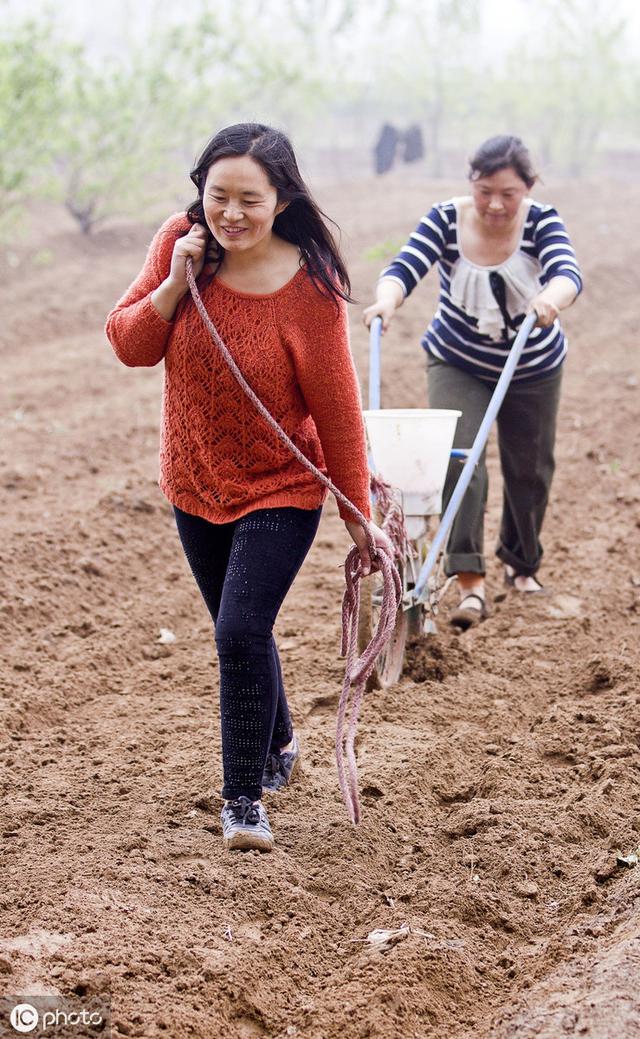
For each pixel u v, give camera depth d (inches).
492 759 225.0
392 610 183.5
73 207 900.0
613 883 184.2
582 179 1448.1
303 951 167.5
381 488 241.1
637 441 471.2
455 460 278.8
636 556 350.6
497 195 259.8
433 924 173.0
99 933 163.9
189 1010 149.8
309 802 206.5
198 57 957.8
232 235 166.6
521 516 302.7
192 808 203.2
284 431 178.5
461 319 278.8
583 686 261.6
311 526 185.2
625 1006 141.3
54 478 400.5
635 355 623.2
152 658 279.3
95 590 310.2
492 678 263.1
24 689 250.8
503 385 257.4
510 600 312.5
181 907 173.9
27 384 526.6
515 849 192.7
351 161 1704.0
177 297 172.2
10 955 156.3
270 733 188.5
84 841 190.5
